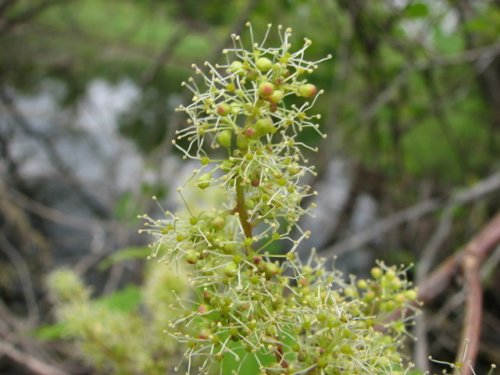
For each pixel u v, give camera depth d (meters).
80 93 13.54
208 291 2.11
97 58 12.90
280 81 2.05
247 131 2.03
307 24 6.96
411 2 5.74
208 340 2.12
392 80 7.41
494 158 8.27
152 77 9.09
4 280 7.89
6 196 8.07
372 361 2.22
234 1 7.95
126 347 3.79
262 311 2.11
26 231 8.12
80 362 5.54
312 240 8.51
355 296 2.46
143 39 12.47
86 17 12.20
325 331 2.15
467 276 3.13
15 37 11.57
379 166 8.19
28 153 11.10
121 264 6.55
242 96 2.05
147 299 3.77
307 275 2.34
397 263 7.07
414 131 8.59
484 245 3.23
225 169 2.07
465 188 7.16
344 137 7.67
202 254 2.11
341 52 6.75
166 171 8.67
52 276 4.09
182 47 12.06
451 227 6.82
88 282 8.62
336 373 2.14
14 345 5.79
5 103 10.91
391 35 6.81
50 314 6.88
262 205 2.12
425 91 8.33
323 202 8.98
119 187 9.95
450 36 6.87
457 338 5.48
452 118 8.80
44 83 13.76
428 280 3.27
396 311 2.58
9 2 7.23
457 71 8.26
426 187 7.89
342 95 7.05
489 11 6.64
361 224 8.84
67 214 10.36
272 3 6.86
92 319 3.81
